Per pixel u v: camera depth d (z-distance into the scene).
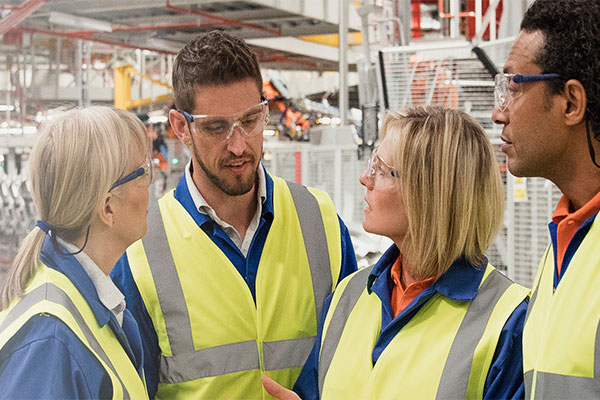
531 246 3.87
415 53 4.29
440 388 1.33
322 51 11.58
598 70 1.14
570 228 1.23
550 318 1.18
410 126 1.44
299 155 5.61
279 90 12.06
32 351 1.08
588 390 1.08
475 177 1.42
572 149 1.21
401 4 5.40
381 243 3.94
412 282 1.51
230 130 1.60
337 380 1.49
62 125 1.24
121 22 9.03
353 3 9.09
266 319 1.72
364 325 1.53
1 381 1.07
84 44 10.52
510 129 1.26
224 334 1.68
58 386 1.08
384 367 1.40
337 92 12.12
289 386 1.74
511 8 4.35
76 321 1.17
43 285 1.18
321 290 1.83
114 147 1.25
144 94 13.26
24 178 7.43
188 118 1.63
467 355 1.34
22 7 7.05
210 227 1.75
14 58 9.23
